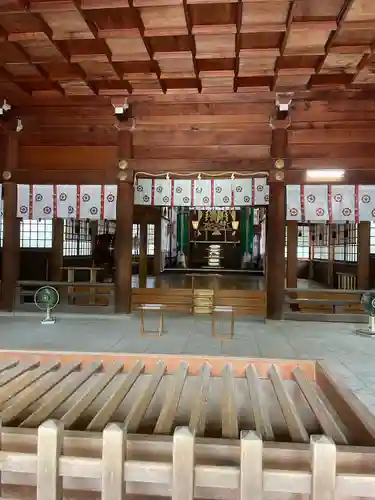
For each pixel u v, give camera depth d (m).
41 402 3.16
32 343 4.79
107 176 6.96
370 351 4.59
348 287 11.67
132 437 1.96
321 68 5.40
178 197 7.16
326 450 1.66
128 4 3.99
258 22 4.36
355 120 6.60
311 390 3.13
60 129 7.05
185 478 1.73
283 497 1.95
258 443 1.70
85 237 13.70
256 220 18.28
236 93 6.39
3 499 2.08
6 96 6.48
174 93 6.41
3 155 7.08
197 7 4.13
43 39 4.72
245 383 3.61
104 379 3.34
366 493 1.66
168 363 3.82
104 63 5.39
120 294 6.87
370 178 6.57
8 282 7.02
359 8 3.98
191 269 16.98
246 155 6.81
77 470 1.80
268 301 6.60
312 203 6.73
